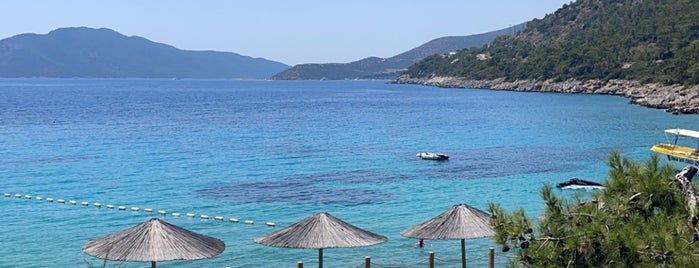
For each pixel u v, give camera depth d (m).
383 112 130.88
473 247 31.47
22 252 30.56
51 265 28.55
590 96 181.00
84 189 46.91
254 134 86.50
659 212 13.84
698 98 123.69
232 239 33.25
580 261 13.39
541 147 71.38
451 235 23.52
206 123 103.81
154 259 19.95
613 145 72.75
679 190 14.20
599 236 13.24
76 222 37.09
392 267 28.64
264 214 39.12
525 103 154.38
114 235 21.17
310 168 56.69
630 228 13.27
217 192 45.72
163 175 52.88
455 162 60.38
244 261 29.16
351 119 112.62
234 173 53.91
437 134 85.88
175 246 20.48
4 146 71.62
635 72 188.88
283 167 57.25
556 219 14.16
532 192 46.28
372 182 49.88
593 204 14.34
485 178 51.84
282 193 45.44
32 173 53.72
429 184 49.09
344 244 22.27
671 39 197.38
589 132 86.12
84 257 29.78
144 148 70.56
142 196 44.47
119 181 50.16
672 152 57.66
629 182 14.39
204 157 63.44
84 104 159.88
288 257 29.75
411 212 39.66
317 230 22.70
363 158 62.97
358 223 36.72
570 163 59.84
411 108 143.12
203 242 21.19
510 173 54.22
